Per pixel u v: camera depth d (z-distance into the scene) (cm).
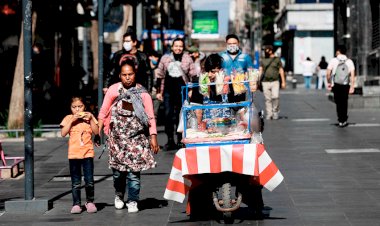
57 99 5147
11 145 3403
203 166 1673
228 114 1786
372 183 2198
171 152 3039
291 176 2352
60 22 4978
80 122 1855
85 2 5006
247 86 1828
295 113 5091
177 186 1716
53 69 5319
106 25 6812
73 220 1772
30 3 1895
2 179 2445
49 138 3703
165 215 1812
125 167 1831
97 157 2925
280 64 4575
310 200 1947
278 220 1711
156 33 8781
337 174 2377
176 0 11325
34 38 3997
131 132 1830
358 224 1648
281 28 14175
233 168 1662
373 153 2877
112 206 1944
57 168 2675
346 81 3950
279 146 3162
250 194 1739
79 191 1866
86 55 6719
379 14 6169
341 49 3966
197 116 1794
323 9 12388
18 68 3750
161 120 4575
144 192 2139
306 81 10050
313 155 2856
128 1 4800
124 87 1847
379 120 4350
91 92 5228
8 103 4875
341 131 3756
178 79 3003
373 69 6219
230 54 2192
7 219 1800
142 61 2581
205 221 1734
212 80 1850
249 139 1722
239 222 1703
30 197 1920
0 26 4822
